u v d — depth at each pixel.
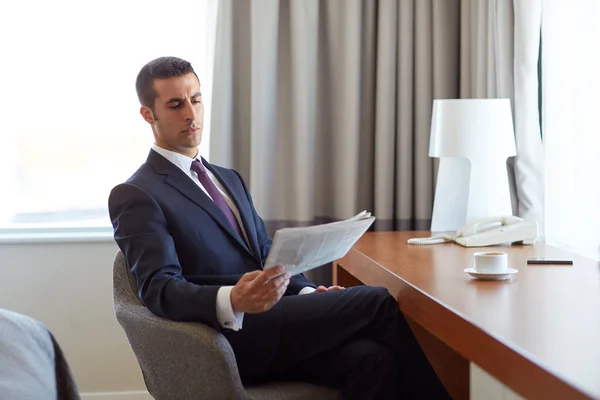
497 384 1.56
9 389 1.48
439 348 2.65
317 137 3.57
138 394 3.52
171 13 3.59
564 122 2.93
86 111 3.58
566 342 1.49
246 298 1.93
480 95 3.30
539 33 3.06
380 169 3.50
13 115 3.54
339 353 2.13
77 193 3.60
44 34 3.53
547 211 3.04
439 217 3.11
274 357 2.16
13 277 3.45
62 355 1.73
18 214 3.57
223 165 3.41
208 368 1.94
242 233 2.39
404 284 2.12
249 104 3.49
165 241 2.10
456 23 3.51
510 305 1.82
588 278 2.16
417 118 3.52
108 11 3.56
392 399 2.07
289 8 3.43
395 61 3.51
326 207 3.61
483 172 2.92
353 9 3.43
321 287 2.40
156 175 2.24
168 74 2.28
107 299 3.49
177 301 1.98
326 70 3.54
